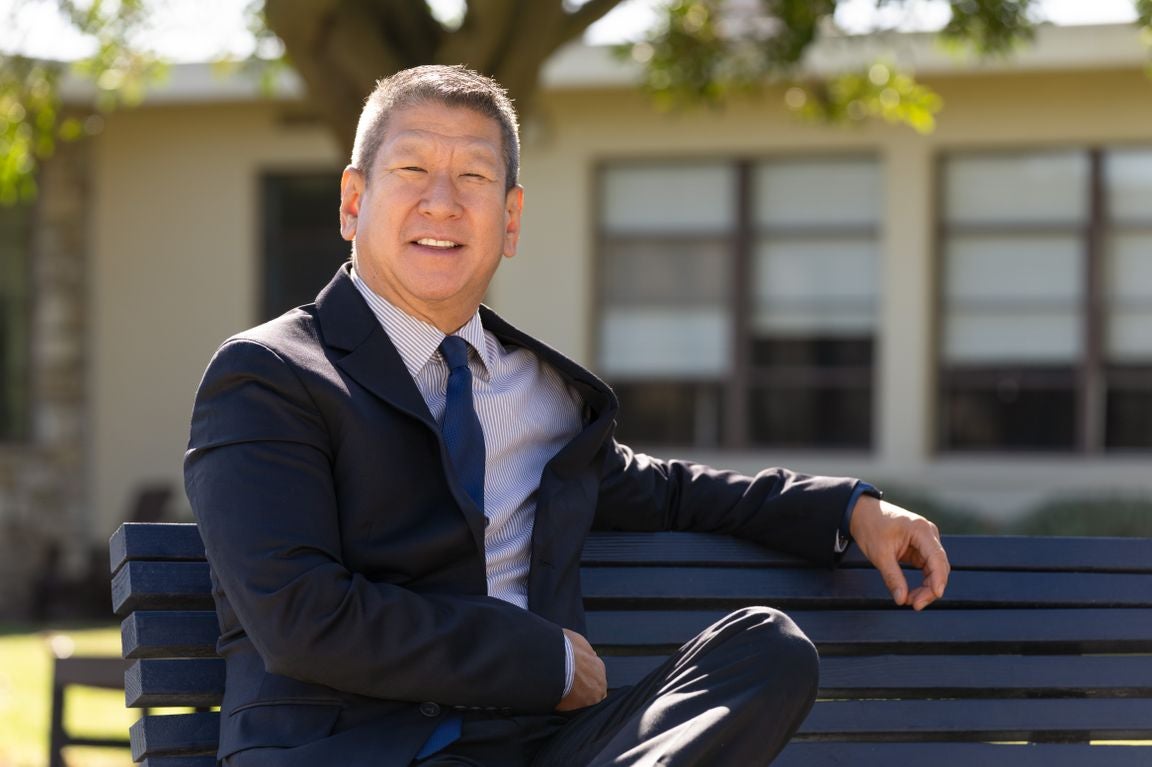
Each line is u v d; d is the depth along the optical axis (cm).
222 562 263
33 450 1498
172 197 1495
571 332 1412
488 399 305
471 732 275
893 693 329
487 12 665
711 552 333
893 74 934
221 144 1488
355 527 277
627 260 1417
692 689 252
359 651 259
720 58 857
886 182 1367
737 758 247
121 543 298
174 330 1496
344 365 283
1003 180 1363
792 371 1395
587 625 325
